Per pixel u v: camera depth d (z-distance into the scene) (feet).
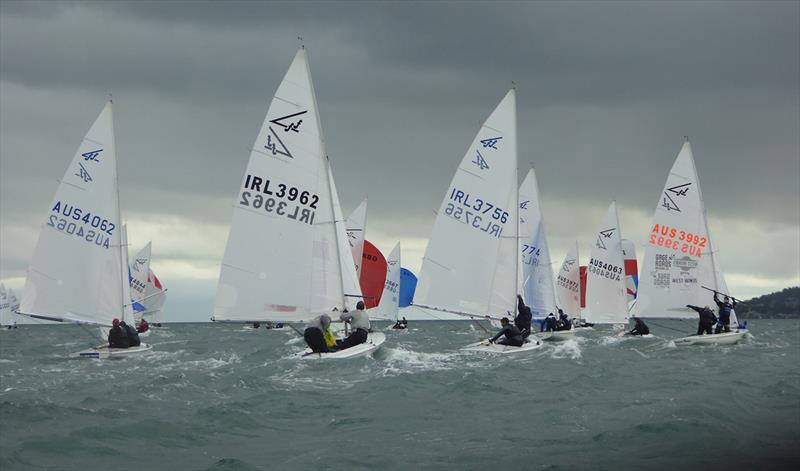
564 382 73.77
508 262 110.01
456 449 46.55
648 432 49.75
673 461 42.80
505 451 45.83
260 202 89.04
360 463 43.60
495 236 109.09
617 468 41.63
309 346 86.02
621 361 96.22
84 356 104.27
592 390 68.80
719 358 101.45
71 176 110.42
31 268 109.70
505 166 108.88
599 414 56.75
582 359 95.91
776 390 68.44
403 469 42.29
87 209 110.93
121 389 68.54
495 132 108.88
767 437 48.29
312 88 89.25
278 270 89.25
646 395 65.26
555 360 93.97
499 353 99.30
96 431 50.24
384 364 84.89
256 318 89.15
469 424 53.78
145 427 51.78
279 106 88.84
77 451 45.93
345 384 71.05
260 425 53.52
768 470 40.63
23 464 43.34
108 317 112.27
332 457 44.91
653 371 84.43
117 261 112.68
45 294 109.91
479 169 109.29
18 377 81.92
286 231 89.40
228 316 89.10
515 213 110.22
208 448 47.26
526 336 108.17
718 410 56.95
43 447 46.52
